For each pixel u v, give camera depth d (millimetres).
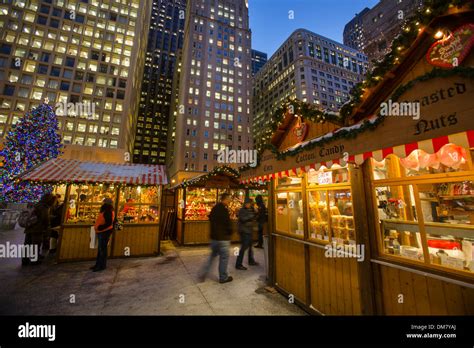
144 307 3777
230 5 69625
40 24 41250
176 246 9117
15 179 6441
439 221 2334
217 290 4531
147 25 66188
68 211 6859
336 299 3199
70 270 5781
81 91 41719
